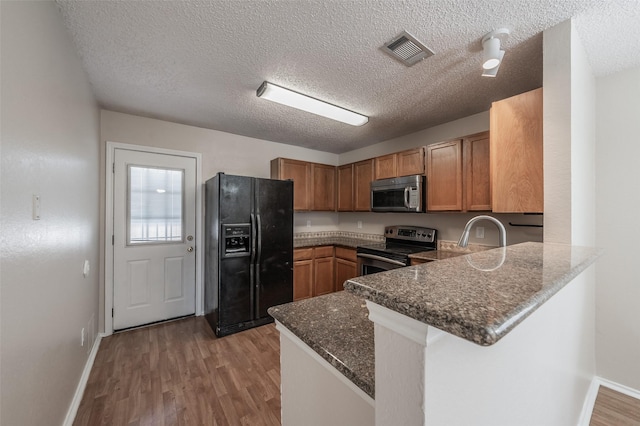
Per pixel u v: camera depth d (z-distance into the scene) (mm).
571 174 1396
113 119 2678
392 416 480
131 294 2781
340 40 1568
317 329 899
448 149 2600
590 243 1845
